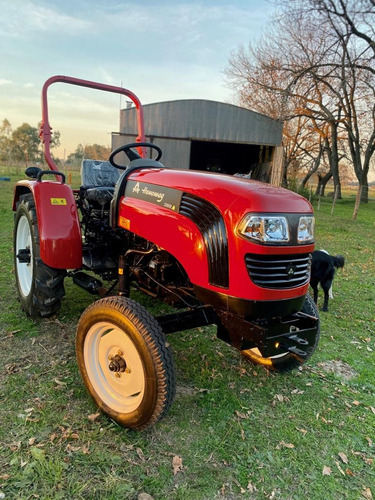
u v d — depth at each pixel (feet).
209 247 5.81
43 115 9.77
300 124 76.54
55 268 8.97
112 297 6.60
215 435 6.61
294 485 5.72
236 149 65.72
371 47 51.16
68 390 7.54
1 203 32.53
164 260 7.07
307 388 8.30
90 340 6.96
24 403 7.04
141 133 10.87
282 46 56.95
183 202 6.20
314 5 49.01
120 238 8.77
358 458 6.37
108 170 12.70
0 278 13.67
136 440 6.33
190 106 49.37
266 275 5.59
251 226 5.41
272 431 6.86
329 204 66.95
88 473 5.59
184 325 6.79
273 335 6.01
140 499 5.21
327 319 12.50
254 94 64.08
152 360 5.82
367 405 7.84
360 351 10.32
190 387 8.01
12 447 5.94
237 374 8.63
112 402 6.77
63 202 9.12
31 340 9.40
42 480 5.40
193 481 5.61
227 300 5.73
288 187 66.59
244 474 5.82
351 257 21.98
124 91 10.73
